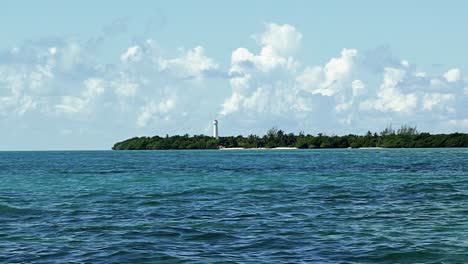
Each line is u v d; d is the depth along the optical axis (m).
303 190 53.53
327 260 23.16
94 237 28.05
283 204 41.62
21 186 62.81
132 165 124.06
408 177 71.25
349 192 50.72
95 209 39.47
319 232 29.17
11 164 140.25
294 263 22.62
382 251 24.56
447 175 74.75
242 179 71.81
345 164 113.75
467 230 29.36
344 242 26.58
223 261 22.97
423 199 44.00
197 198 46.66
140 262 22.89
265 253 24.41
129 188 58.47
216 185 61.56
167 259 23.34
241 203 42.56
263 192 51.81
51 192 54.41
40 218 34.91
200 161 147.12
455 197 45.12
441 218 33.59
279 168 101.25
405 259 23.31
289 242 26.66
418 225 31.09
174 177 77.62
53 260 23.27
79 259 23.42
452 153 192.62
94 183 67.06
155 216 35.41
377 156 167.75
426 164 108.38
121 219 34.16
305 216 35.03
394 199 44.25
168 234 28.73
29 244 26.42
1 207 40.28
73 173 91.25
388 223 31.94
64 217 35.28
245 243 26.48
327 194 49.09
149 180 71.56
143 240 27.20
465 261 22.89
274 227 30.78
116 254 24.20
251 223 32.22
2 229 30.62
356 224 31.69
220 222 32.59
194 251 24.78
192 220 33.47
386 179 67.88
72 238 27.81
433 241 26.53
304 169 96.00
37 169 108.06
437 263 22.64
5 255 24.19
